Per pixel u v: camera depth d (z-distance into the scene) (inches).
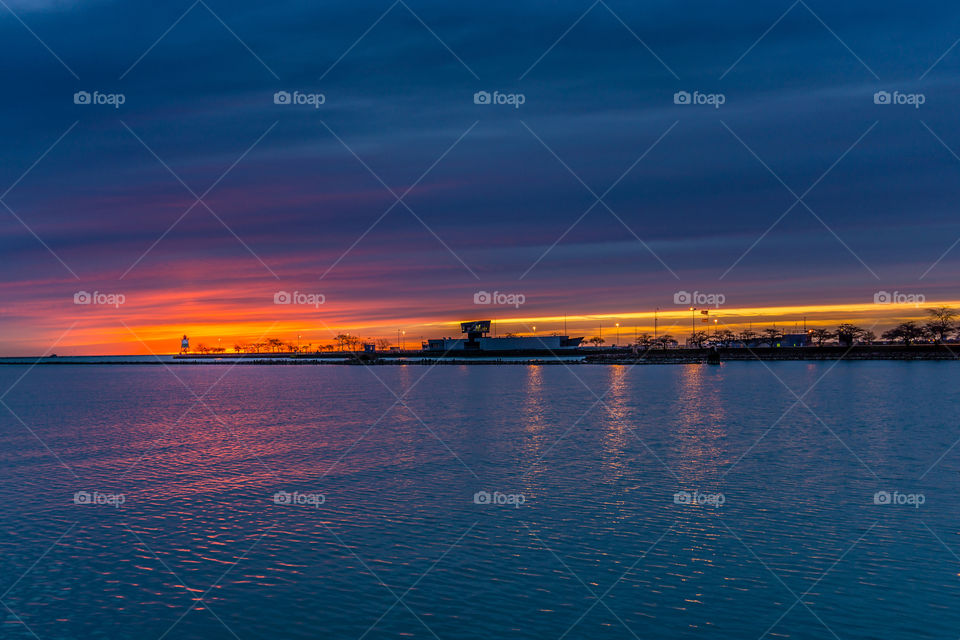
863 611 839.7
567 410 3053.6
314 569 991.6
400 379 6451.8
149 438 2363.4
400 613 847.1
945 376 5157.5
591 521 1196.5
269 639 788.6
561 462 1721.2
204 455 1950.1
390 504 1325.0
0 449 2134.6
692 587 914.7
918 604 855.7
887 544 1060.5
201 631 809.5
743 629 799.7
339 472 1644.9
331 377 7460.6
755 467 1621.6
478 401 3639.3
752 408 2997.0
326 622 828.6
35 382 7465.6
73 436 2448.3
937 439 2007.9
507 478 1539.1
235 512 1285.7
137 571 991.6
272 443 2177.7
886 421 2440.9
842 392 3762.3
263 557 1040.8
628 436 2169.0
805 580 932.6
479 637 789.2
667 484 1456.7
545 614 840.9
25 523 1227.9
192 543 1107.9
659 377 5767.7
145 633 808.9
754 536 1105.4
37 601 894.4
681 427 2373.3
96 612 863.1
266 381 6899.6
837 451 1825.8
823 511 1237.7
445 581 942.4
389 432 2383.1
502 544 1083.9
